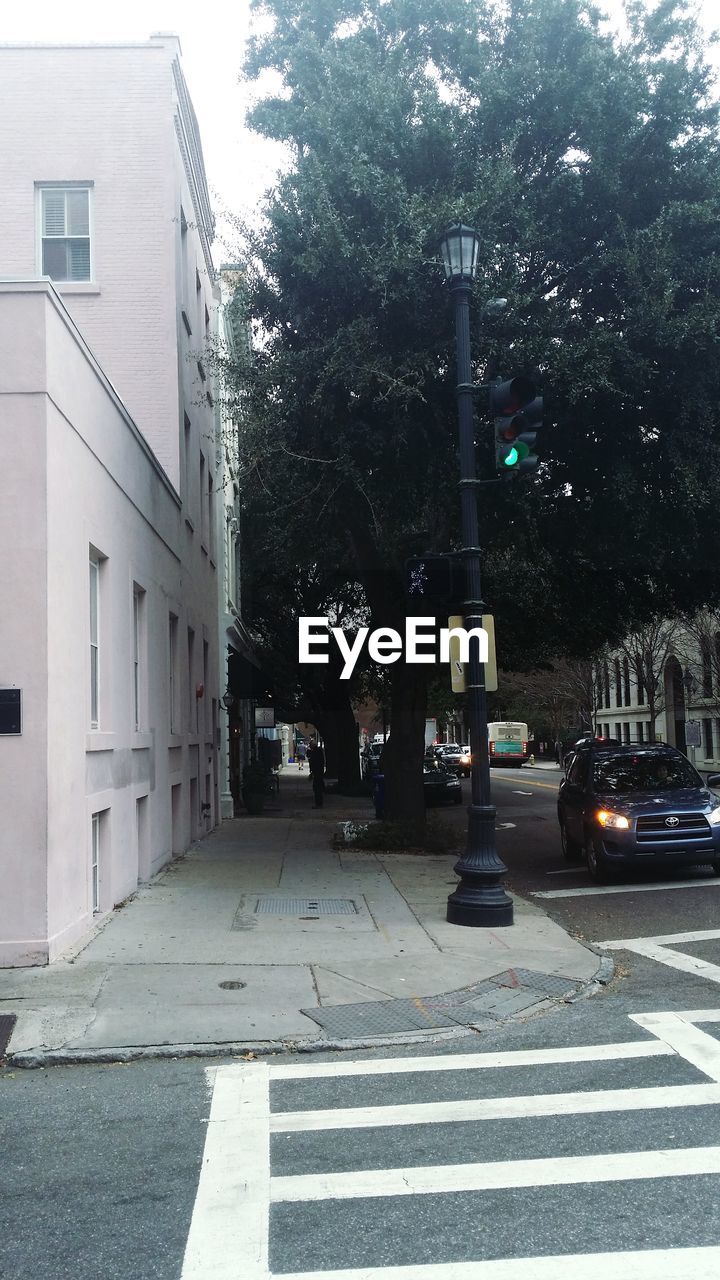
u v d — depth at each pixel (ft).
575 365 41.11
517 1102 17.31
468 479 33.88
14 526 26.81
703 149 44.45
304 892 39.11
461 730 265.13
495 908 32.65
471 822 33.86
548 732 232.53
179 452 52.19
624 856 42.50
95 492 32.53
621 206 43.91
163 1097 18.02
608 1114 16.55
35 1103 17.81
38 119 53.06
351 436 43.45
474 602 33.81
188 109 57.26
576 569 59.77
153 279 52.47
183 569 53.78
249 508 59.57
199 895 38.06
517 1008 23.77
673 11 45.78
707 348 40.93
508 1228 12.55
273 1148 15.43
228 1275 11.55
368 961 27.68
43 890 26.61
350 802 102.73
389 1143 15.51
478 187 41.32
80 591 30.40
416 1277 11.39
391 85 42.83
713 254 42.45
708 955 29.32
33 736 26.58
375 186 40.83
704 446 43.06
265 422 44.83
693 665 127.34
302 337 45.21
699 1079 18.26
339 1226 12.72
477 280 40.75
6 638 26.63
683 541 48.14
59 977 25.36
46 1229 12.85
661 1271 11.41
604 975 26.94
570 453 46.73
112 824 34.71
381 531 49.57
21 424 27.02
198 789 59.67
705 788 45.93
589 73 43.50
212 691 69.26
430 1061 20.03
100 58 53.31
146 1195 13.79
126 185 52.90
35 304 27.22
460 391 34.12
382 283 40.29
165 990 24.43
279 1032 21.63
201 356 53.26
